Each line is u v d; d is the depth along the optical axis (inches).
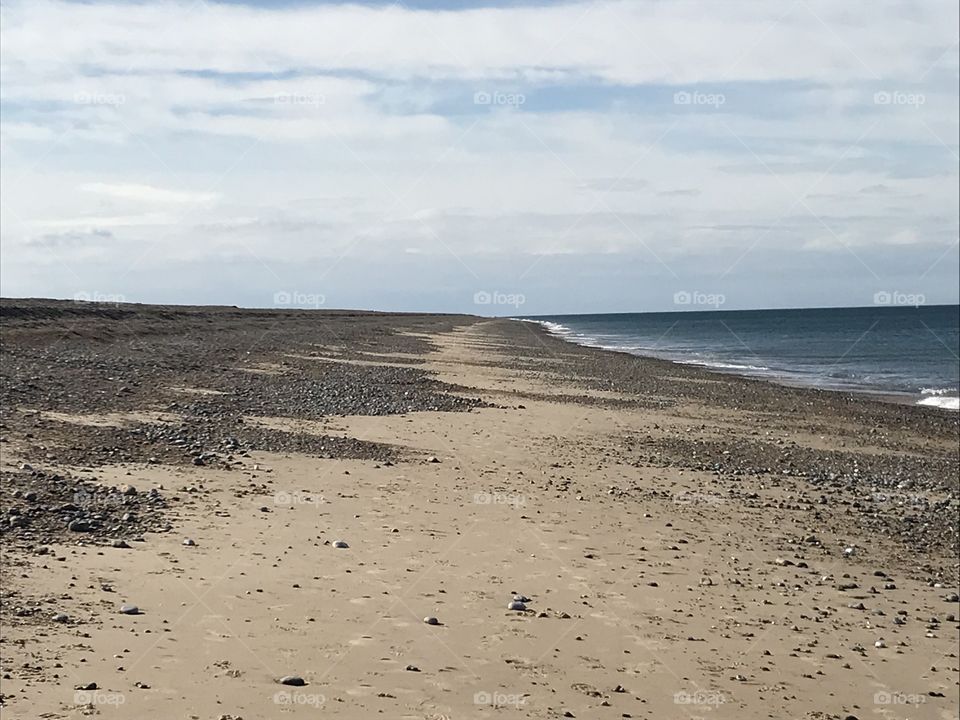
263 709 355.9
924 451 1282.0
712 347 4483.3
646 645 464.1
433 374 1964.8
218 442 919.0
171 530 601.9
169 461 809.5
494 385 1785.2
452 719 363.3
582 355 3029.0
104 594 473.1
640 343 4729.3
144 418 1013.8
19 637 405.1
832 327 7691.9
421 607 492.1
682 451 1095.0
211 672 387.5
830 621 528.4
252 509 674.2
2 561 506.0
